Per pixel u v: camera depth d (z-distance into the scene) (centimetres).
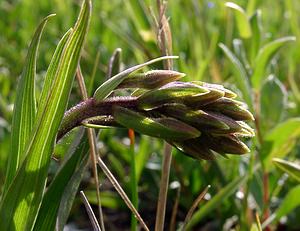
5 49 69
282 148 37
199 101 19
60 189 23
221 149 20
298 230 41
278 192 43
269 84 41
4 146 45
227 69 53
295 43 55
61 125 20
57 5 80
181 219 45
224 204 41
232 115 19
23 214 21
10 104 54
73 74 20
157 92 19
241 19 40
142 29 49
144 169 46
